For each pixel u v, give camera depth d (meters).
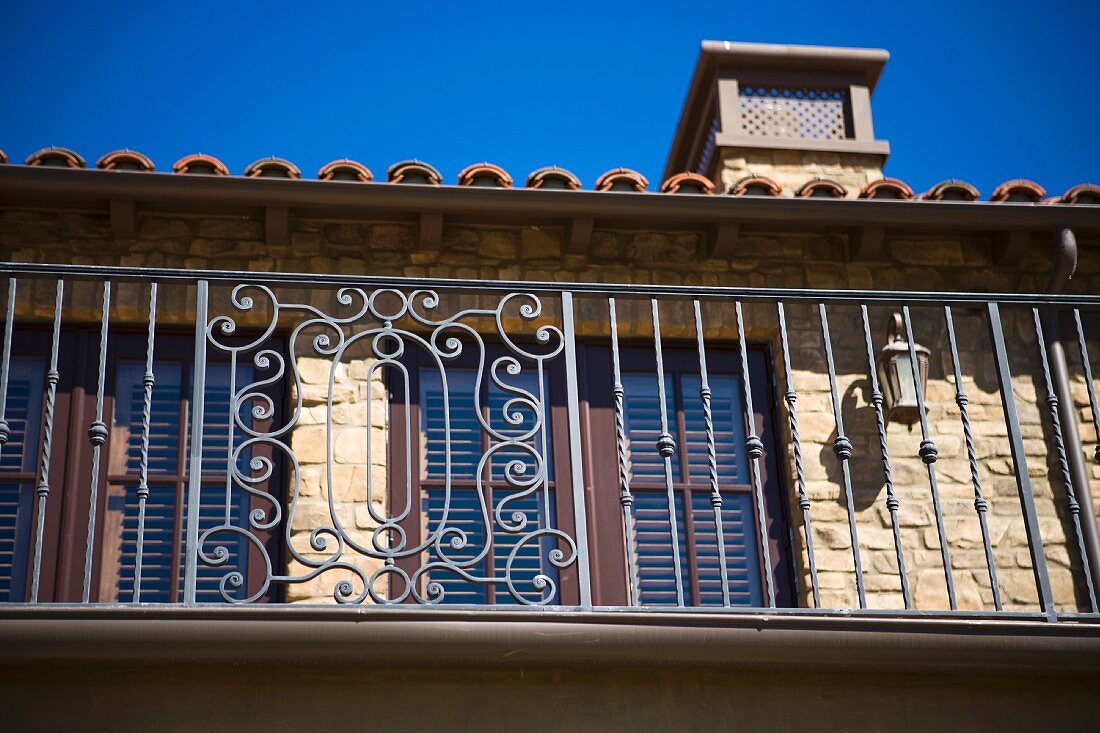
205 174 6.77
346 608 4.56
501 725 4.65
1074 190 7.38
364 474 6.62
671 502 5.09
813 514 6.81
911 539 6.82
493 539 6.73
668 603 6.74
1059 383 7.18
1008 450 7.07
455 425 6.91
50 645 4.40
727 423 7.13
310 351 6.83
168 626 4.46
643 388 7.14
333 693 4.61
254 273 5.21
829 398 7.08
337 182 6.80
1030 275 7.52
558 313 7.04
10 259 6.81
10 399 6.61
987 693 4.92
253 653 4.50
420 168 6.90
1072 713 4.92
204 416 6.75
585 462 6.90
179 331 6.86
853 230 7.34
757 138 7.98
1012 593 6.78
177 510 6.57
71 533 6.42
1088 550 6.86
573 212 6.96
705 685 4.80
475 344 7.07
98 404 4.97
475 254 7.18
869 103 8.27
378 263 7.09
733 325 7.15
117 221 6.82
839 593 6.66
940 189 7.32
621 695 4.75
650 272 7.26
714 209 7.04
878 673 4.89
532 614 4.65
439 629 4.58
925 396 7.10
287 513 6.53
